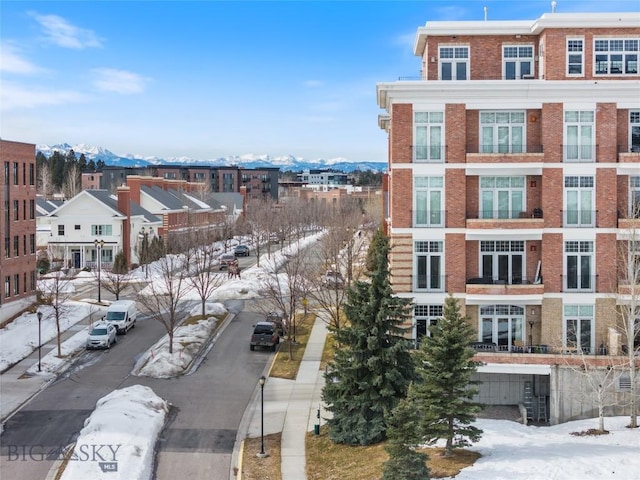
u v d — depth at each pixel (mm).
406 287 31562
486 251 31953
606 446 23375
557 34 31344
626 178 31281
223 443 27281
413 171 31328
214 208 116188
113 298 58469
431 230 31375
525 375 30359
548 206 31125
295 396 33031
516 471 20672
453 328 22859
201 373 37281
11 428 28922
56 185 167625
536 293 30875
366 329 26469
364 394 26062
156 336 45594
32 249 53031
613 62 31516
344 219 77375
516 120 31469
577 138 31047
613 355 29344
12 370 37562
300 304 51531
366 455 24516
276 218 105812
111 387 34812
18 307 49938
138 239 78688
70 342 43406
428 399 22578
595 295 31031
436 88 30797
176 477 24094
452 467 21672
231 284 62062
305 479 23578
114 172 163875
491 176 31719
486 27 32312
